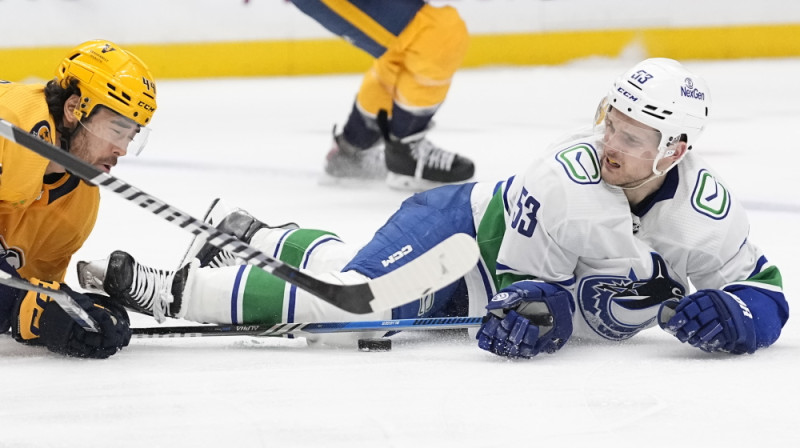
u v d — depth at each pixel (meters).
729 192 10.02
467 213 10.96
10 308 9.67
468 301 11.02
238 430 7.70
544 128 33.31
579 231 9.73
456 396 8.55
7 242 10.46
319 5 21.41
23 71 42.72
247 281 10.27
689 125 9.46
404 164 22.67
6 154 9.41
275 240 11.73
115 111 9.94
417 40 21.41
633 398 8.53
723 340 9.59
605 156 9.65
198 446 7.38
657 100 9.32
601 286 10.12
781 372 9.32
